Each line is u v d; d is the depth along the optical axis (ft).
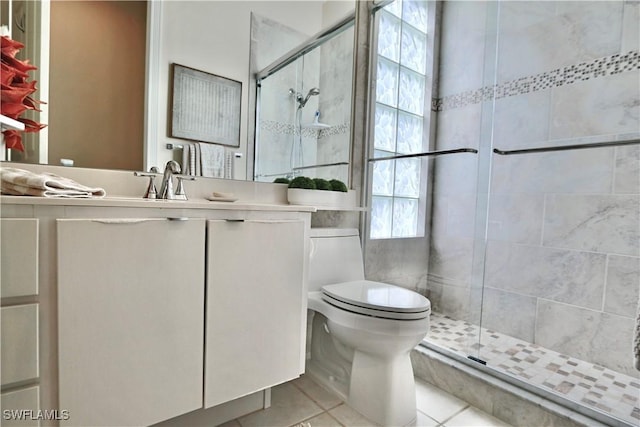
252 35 5.08
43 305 2.48
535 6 5.90
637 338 3.04
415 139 7.21
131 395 2.83
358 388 4.25
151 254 2.88
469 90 6.87
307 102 5.72
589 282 5.23
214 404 3.31
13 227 2.34
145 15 4.19
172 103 4.41
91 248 2.61
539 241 5.80
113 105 4.00
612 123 5.03
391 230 6.79
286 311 3.79
